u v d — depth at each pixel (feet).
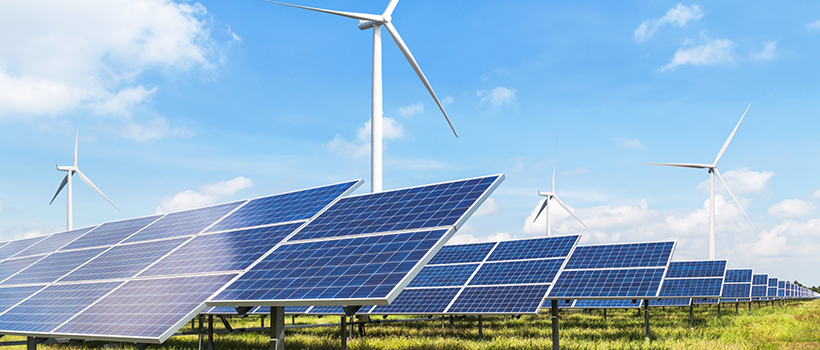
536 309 76.95
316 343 97.35
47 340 59.16
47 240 108.88
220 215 82.69
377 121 100.48
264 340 104.22
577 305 152.87
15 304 67.41
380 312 93.20
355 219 59.98
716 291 119.24
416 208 56.75
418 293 99.04
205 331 90.02
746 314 171.63
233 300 46.80
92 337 48.01
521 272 94.53
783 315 160.76
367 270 45.50
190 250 68.13
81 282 68.69
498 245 115.75
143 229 89.76
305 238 59.11
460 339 99.40
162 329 44.78
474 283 96.02
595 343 92.79
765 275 225.15
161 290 55.72
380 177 99.19
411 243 48.16
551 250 101.81
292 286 46.83
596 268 103.45
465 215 50.37
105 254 80.28
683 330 113.39
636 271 96.89
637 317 161.58
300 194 79.77
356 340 98.53
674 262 137.69
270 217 73.00
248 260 57.41
